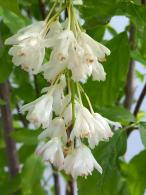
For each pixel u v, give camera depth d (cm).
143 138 23
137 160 24
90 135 16
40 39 16
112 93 23
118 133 24
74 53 15
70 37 15
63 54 15
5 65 24
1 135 35
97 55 16
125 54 23
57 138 17
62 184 45
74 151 17
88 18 21
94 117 17
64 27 16
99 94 22
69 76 16
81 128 16
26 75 30
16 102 33
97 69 16
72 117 16
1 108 32
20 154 32
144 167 24
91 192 23
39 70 16
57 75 16
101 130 17
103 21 21
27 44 15
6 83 31
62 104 17
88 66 15
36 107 16
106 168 23
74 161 17
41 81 28
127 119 24
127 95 32
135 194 24
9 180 32
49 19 17
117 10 21
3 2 17
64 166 17
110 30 33
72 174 17
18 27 24
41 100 16
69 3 16
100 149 23
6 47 24
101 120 17
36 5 32
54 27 16
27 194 31
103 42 24
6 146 32
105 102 23
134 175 24
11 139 32
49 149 17
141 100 28
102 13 21
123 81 23
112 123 17
